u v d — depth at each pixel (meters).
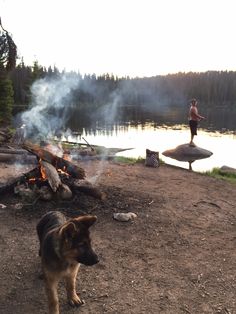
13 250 6.46
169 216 8.31
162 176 12.27
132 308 5.07
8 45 16.62
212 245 7.09
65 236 4.21
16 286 5.45
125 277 5.82
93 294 5.34
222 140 30.77
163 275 5.93
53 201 8.31
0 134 16.25
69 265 4.48
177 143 28.80
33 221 7.59
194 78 157.12
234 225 8.15
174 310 5.08
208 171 14.24
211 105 128.88
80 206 8.28
